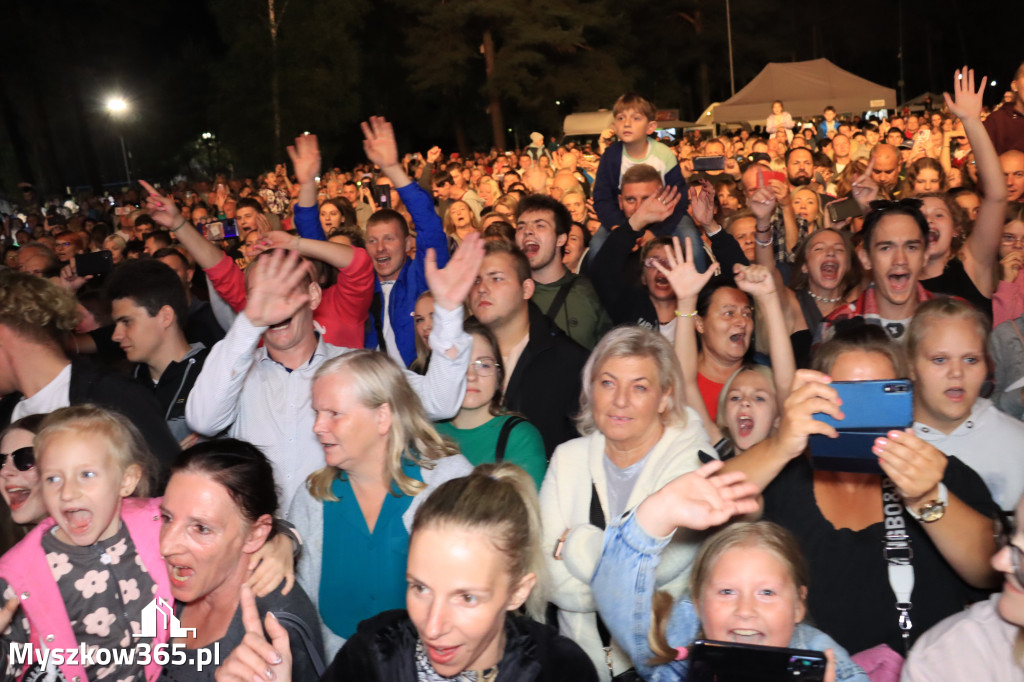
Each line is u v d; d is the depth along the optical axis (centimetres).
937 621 320
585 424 391
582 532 342
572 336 576
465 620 245
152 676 306
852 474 330
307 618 300
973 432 372
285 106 4266
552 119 5269
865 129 2306
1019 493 365
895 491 323
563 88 5162
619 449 369
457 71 5091
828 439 278
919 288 549
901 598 318
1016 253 589
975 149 549
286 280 400
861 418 274
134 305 479
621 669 343
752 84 3594
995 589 301
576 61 5322
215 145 5369
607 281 568
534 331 493
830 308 595
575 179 1066
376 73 5375
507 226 695
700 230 719
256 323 399
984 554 297
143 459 327
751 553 274
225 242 1087
